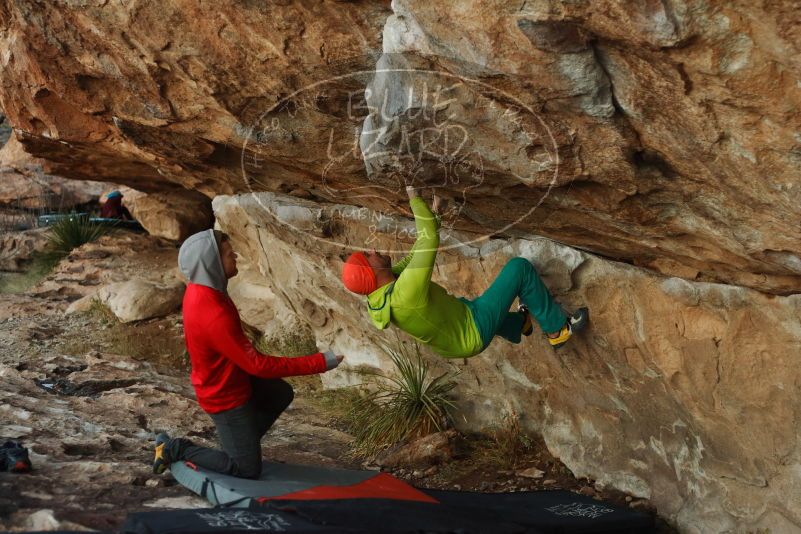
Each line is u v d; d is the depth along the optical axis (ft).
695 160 10.09
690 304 14.01
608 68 9.31
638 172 10.96
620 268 14.94
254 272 30.19
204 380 13.78
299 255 21.22
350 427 21.63
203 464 14.23
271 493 13.41
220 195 23.17
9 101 19.83
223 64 13.38
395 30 9.99
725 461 14.94
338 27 11.69
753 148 9.29
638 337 15.24
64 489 13.58
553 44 8.92
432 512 13.60
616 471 17.52
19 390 21.56
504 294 14.98
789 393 13.16
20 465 14.08
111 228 41.47
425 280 13.85
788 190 9.55
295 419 22.34
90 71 15.84
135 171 29.48
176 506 13.26
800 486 13.62
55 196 46.57
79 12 14.05
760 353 13.38
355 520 12.60
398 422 20.30
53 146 23.44
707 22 7.93
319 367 13.65
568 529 14.28
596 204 12.41
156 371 25.70
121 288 32.19
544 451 19.38
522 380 19.07
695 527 15.70
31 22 15.33
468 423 20.80
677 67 8.67
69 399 21.09
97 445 16.85
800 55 7.73
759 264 12.01
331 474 15.39
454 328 14.64
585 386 17.39
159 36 13.46
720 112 9.05
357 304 21.13
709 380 14.32
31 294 34.94
